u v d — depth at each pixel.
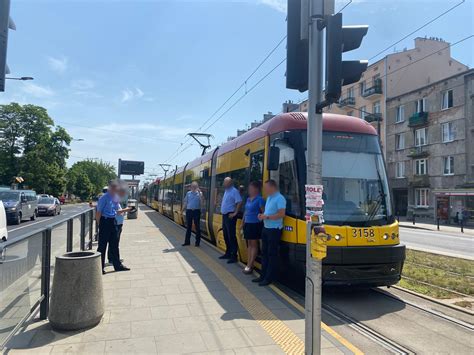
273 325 4.87
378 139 7.46
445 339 4.87
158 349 4.15
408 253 12.33
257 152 8.47
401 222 33.88
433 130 34.75
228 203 9.20
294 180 6.79
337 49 3.50
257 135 8.68
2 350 3.73
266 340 4.41
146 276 7.43
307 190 3.70
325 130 7.16
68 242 6.88
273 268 6.78
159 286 6.68
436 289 7.41
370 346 4.61
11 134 57.25
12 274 3.85
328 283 6.15
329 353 4.14
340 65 3.49
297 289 7.28
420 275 8.59
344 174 6.89
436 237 20.11
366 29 3.67
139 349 4.14
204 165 14.32
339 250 6.12
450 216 31.78
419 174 36.25
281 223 6.83
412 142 37.09
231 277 7.37
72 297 4.61
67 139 61.22
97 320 4.80
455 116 32.59
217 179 11.89
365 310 6.04
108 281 7.02
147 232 15.54
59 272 4.64
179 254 9.94
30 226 21.58
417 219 36.22
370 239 6.33
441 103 34.19
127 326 4.79
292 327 4.81
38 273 4.82
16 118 57.53
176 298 5.98
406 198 39.00
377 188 6.98
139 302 5.77
